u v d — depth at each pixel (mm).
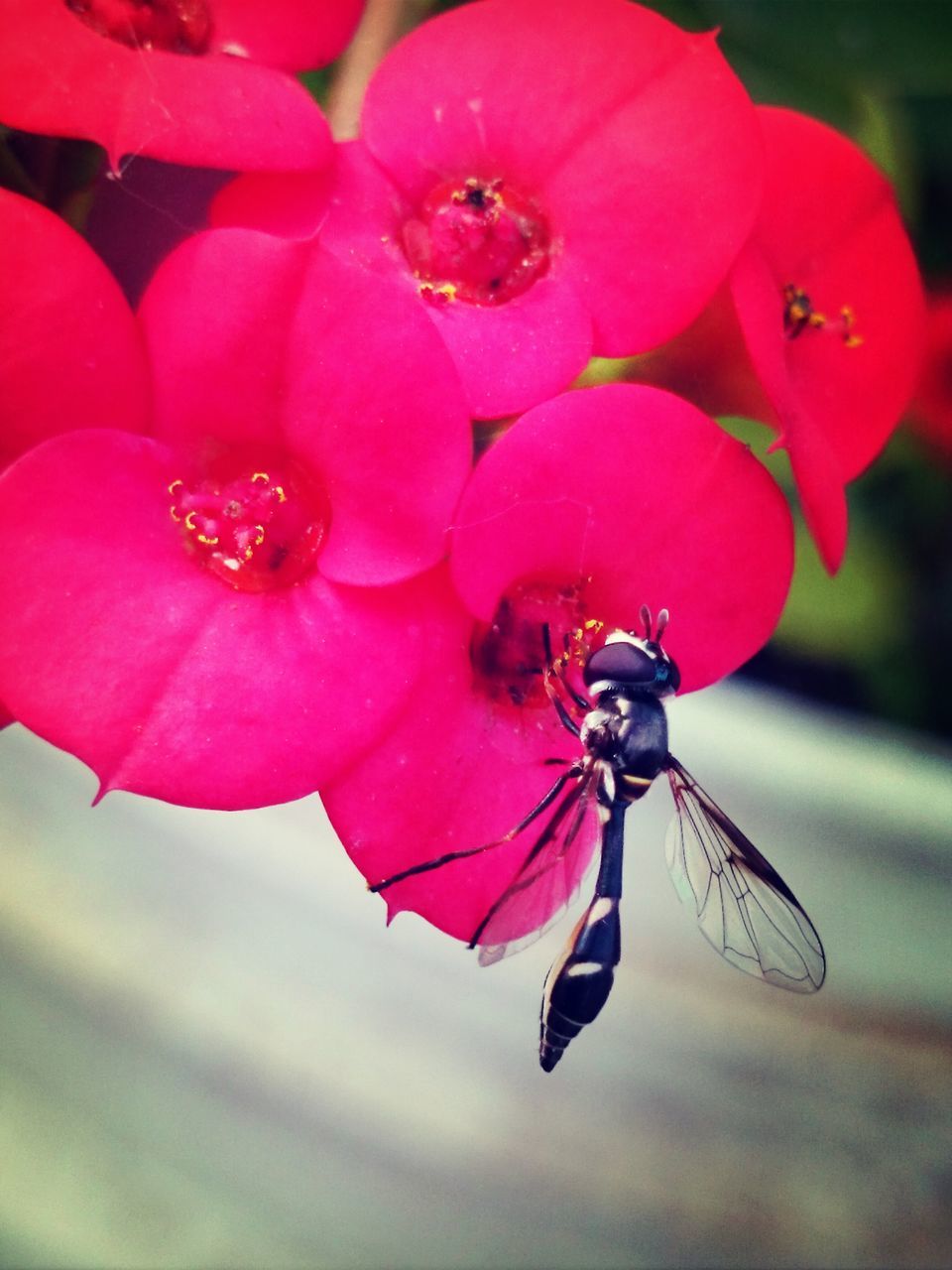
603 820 45
